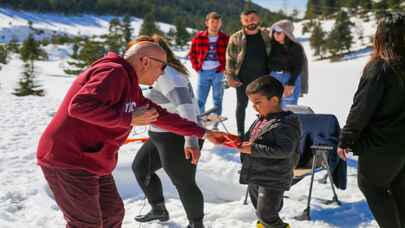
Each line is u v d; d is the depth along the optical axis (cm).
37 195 454
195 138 320
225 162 582
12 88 2634
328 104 1250
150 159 372
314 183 499
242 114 633
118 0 18112
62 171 236
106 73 223
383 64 262
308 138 448
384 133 271
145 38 276
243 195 502
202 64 688
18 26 13188
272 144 309
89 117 214
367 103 266
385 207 282
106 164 245
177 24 9969
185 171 333
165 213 393
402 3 8319
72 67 4791
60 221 394
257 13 596
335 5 11000
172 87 321
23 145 677
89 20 17000
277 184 321
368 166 281
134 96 241
